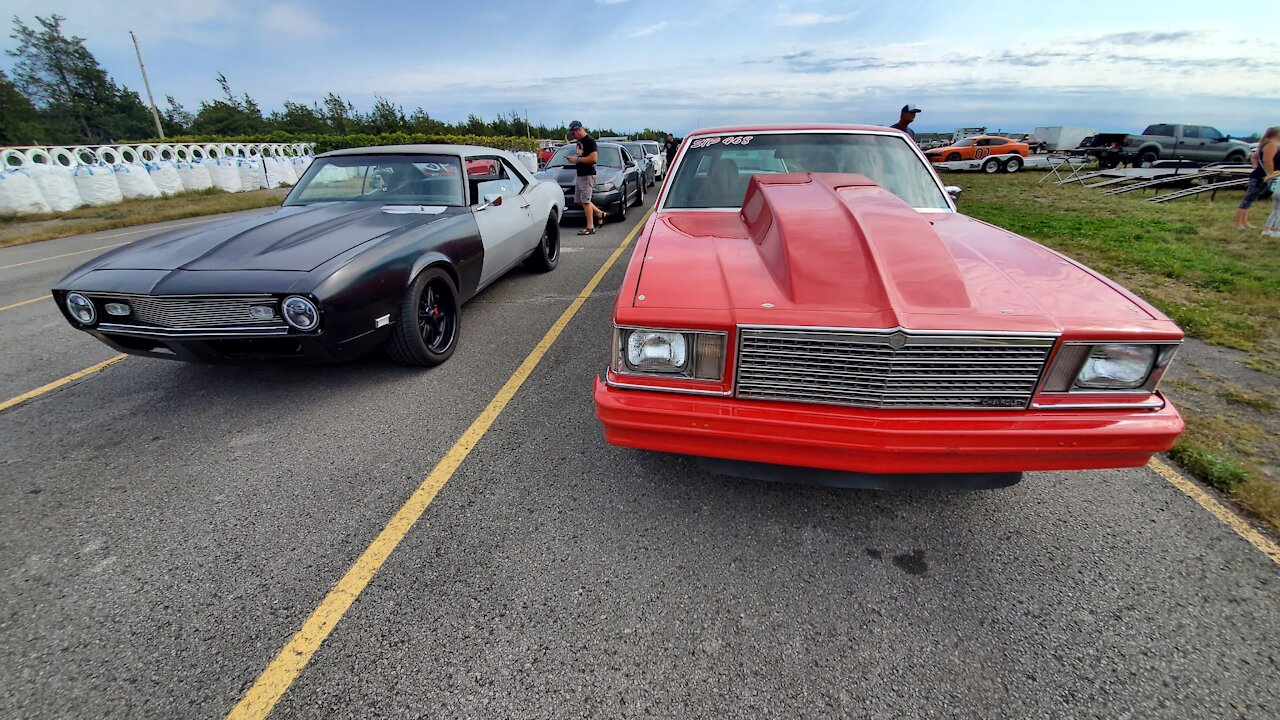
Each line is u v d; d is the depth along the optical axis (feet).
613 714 4.72
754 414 5.77
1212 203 37.70
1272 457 8.11
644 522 7.06
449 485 7.81
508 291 17.58
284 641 5.44
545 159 63.87
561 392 10.55
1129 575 6.17
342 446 8.80
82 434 9.24
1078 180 55.88
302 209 12.65
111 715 4.75
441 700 4.85
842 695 4.87
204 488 7.81
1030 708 4.75
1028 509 7.30
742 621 5.61
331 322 8.75
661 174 61.46
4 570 6.34
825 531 6.89
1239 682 4.93
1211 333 12.75
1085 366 5.52
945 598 5.89
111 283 8.86
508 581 6.13
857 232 6.59
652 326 5.84
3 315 15.85
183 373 11.65
